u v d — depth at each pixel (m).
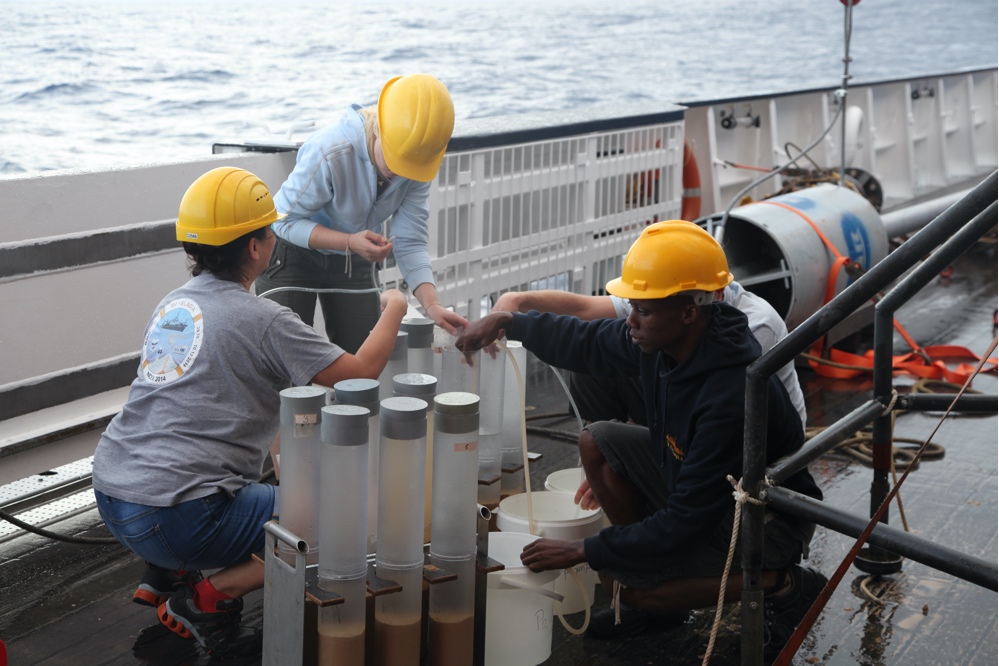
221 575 2.31
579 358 2.50
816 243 4.64
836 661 2.44
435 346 2.84
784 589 2.36
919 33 90.38
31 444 3.04
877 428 2.83
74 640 2.42
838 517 1.92
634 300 2.13
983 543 3.10
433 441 2.18
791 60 60.28
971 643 2.54
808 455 2.11
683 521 2.12
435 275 4.22
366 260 3.27
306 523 2.08
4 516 2.80
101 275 3.22
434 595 2.17
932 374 4.82
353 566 2.00
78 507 3.22
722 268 2.16
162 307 2.31
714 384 2.13
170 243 3.40
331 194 3.01
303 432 2.04
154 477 2.18
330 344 2.29
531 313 2.55
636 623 2.52
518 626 2.30
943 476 3.65
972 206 1.79
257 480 2.35
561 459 3.67
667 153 5.63
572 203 4.99
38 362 3.09
